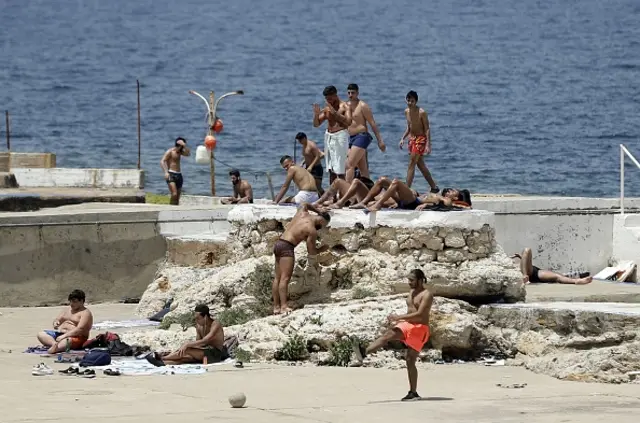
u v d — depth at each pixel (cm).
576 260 5659
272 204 4972
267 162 12056
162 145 13712
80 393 3375
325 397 3378
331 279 4406
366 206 4534
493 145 13650
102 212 5638
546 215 5622
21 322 4956
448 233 4338
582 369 3709
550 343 3981
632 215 5659
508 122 15612
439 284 4259
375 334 4012
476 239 4353
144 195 6956
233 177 6838
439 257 4338
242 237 4706
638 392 3475
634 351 3719
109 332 4353
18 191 7012
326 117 5028
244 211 4700
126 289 5631
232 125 15225
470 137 14250
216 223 5728
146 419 2975
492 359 4075
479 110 16838
